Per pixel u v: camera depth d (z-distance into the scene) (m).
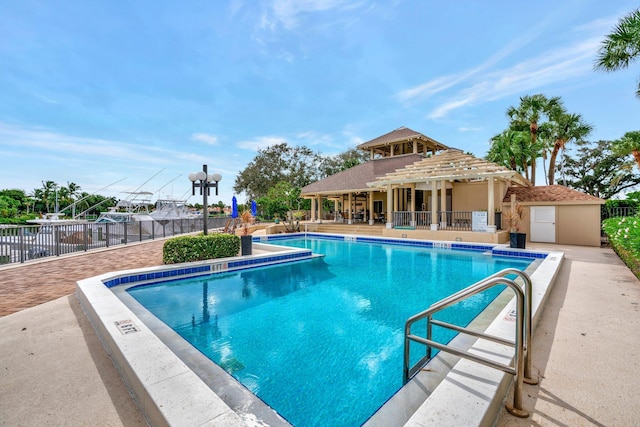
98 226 14.04
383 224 23.94
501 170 15.60
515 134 25.28
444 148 28.20
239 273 9.14
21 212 61.19
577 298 5.71
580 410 2.40
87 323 4.59
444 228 17.17
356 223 25.73
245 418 2.41
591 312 4.88
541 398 2.56
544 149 28.66
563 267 8.97
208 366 3.38
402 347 4.32
